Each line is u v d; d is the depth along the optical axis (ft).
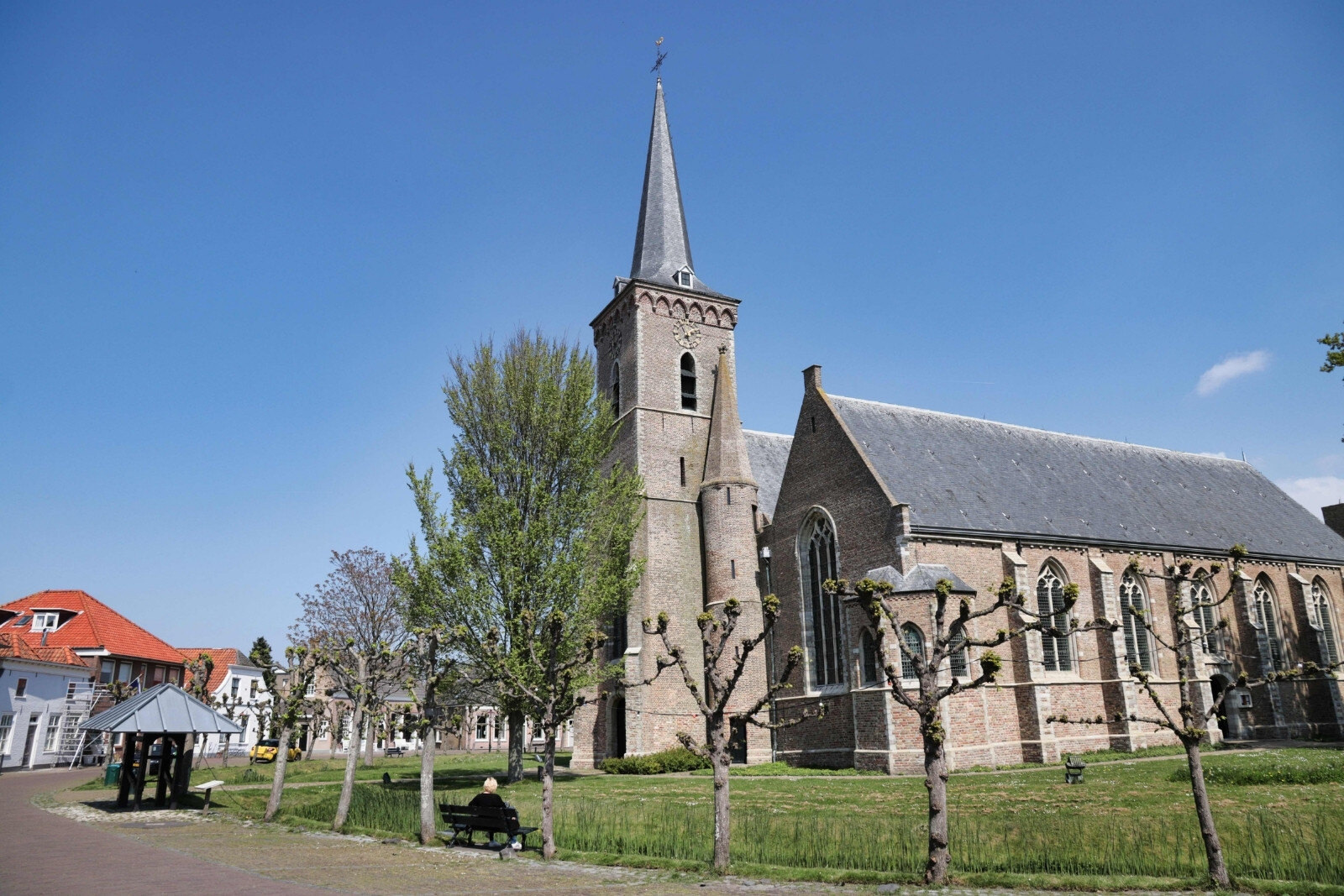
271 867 51.39
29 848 59.93
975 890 41.88
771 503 154.71
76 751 181.47
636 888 43.78
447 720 96.73
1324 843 45.11
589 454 119.85
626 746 134.00
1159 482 163.53
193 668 160.86
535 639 97.30
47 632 196.34
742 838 54.03
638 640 138.41
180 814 83.71
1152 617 136.77
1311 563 161.38
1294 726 147.54
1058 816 61.82
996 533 124.47
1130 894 40.40
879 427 138.00
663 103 184.55
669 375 157.58
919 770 104.47
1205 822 42.29
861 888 43.01
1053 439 160.86
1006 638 47.96
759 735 133.08
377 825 70.03
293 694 82.53
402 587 104.68
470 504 114.52
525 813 73.31
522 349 122.42
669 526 147.84
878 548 119.75
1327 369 95.50
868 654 113.80
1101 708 125.70
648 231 173.88
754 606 139.13
